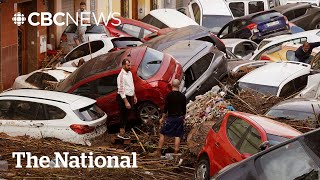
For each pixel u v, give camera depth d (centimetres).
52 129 1555
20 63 2548
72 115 1559
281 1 3747
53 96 1600
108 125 1788
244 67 2105
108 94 1783
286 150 909
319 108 1510
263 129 1213
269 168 894
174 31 2373
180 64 1886
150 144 1625
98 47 2430
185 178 1419
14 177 1359
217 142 1284
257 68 2042
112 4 3428
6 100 1589
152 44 2231
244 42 2694
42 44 2616
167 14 3080
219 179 931
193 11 3416
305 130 1412
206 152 1315
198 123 1620
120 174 1408
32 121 1564
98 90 1792
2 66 2280
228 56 2469
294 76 1883
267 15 2994
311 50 2330
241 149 1214
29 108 1579
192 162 1491
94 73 1811
